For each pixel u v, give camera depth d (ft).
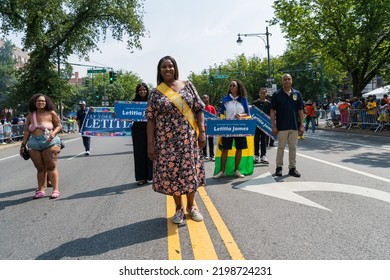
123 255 10.80
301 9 66.33
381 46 66.08
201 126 13.41
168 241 11.73
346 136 52.24
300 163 26.96
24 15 80.89
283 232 12.21
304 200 16.17
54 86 90.12
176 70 13.05
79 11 88.53
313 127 63.52
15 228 13.88
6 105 91.35
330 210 14.58
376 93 84.43
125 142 55.06
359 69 68.59
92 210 15.97
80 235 12.70
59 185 22.29
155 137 12.98
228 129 21.61
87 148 39.24
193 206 13.92
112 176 24.82
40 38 79.82
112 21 91.20
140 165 21.21
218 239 11.76
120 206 16.47
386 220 13.24
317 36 67.77
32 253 11.27
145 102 21.11
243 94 22.91
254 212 14.60
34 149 18.51
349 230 12.26
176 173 12.69
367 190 17.78
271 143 38.68
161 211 15.34
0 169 32.37
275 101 21.91
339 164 26.03
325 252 10.55
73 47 93.56
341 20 64.95
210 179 22.06
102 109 28.94
